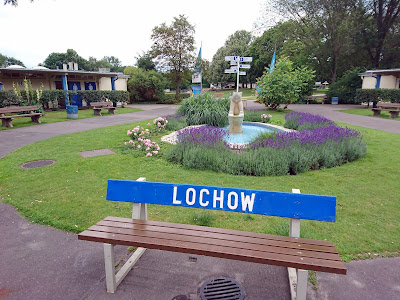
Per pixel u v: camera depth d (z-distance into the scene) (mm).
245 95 47812
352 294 2582
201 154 6469
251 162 6172
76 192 4953
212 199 2742
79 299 2541
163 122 11273
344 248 3240
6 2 6582
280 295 2584
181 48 32125
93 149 8164
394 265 2973
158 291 2635
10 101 17328
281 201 2598
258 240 2562
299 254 2324
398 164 6645
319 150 6828
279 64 20078
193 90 32812
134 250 3305
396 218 3984
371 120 15344
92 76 25812
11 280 2781
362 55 32062
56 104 21656
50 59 65062
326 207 2521
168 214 4109
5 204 4480
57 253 3234
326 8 29094
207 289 2652
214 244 2480
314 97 31297
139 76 32094
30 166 6543
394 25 28719
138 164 6668
